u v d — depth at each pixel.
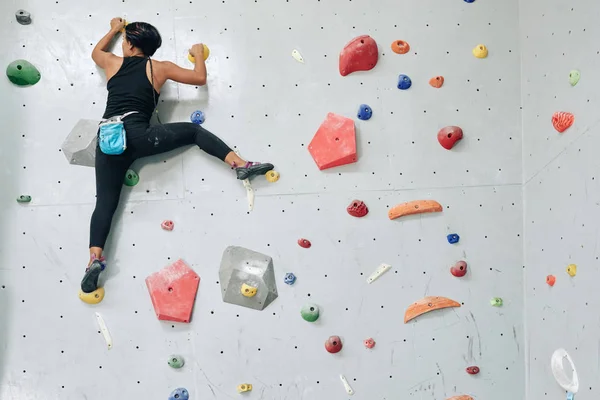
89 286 2.51
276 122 2.72
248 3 2.76
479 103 2.79
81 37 2.71
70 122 2.67
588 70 2.29
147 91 2.53
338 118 2.71
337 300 2.69
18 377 2.59
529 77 2.73
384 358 2.69
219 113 2.71
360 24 2.78
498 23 2.81
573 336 2.37
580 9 2.33
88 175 2.66
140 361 2.63
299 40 2.76
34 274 2.62
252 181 2.70
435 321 2.71
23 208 2.64
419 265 2.72
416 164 2.75
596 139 2.23
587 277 2.28
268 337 2.66
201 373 2.64
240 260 2.65
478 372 2.71
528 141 2.73
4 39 2.68
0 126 2.66
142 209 2.66
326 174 2.72
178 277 2.63
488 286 2.73
